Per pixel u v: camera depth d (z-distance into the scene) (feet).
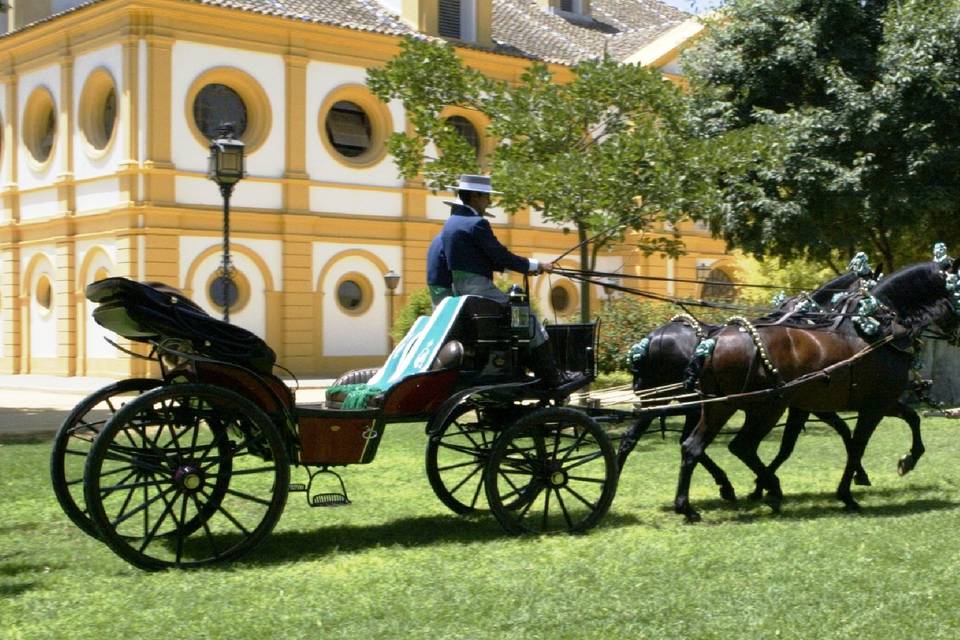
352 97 100.01
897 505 32.55
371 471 40.16
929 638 19.39
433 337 28.58
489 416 31.09
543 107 50.11
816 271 79.46
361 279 100.37
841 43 65.46
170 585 22.93
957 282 32.94
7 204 103.81
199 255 91.40
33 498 34.45
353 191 99.81
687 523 30.07
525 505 29.40
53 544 27.94
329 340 98.32
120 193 90.48
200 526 28.71
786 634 19.56
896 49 62.90
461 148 49.75
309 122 96.99
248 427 26.45
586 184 46.57
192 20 90.22
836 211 63.77
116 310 24.53
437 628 19.92
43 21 96.84
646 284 114.01
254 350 25.62
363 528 29.84
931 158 62.23
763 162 60.49
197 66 90.68
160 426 25.72
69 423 25.98
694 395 32.07
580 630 19.79
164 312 24.67
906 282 33.12
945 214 70.64
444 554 26.11
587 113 50.80
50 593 22.49
